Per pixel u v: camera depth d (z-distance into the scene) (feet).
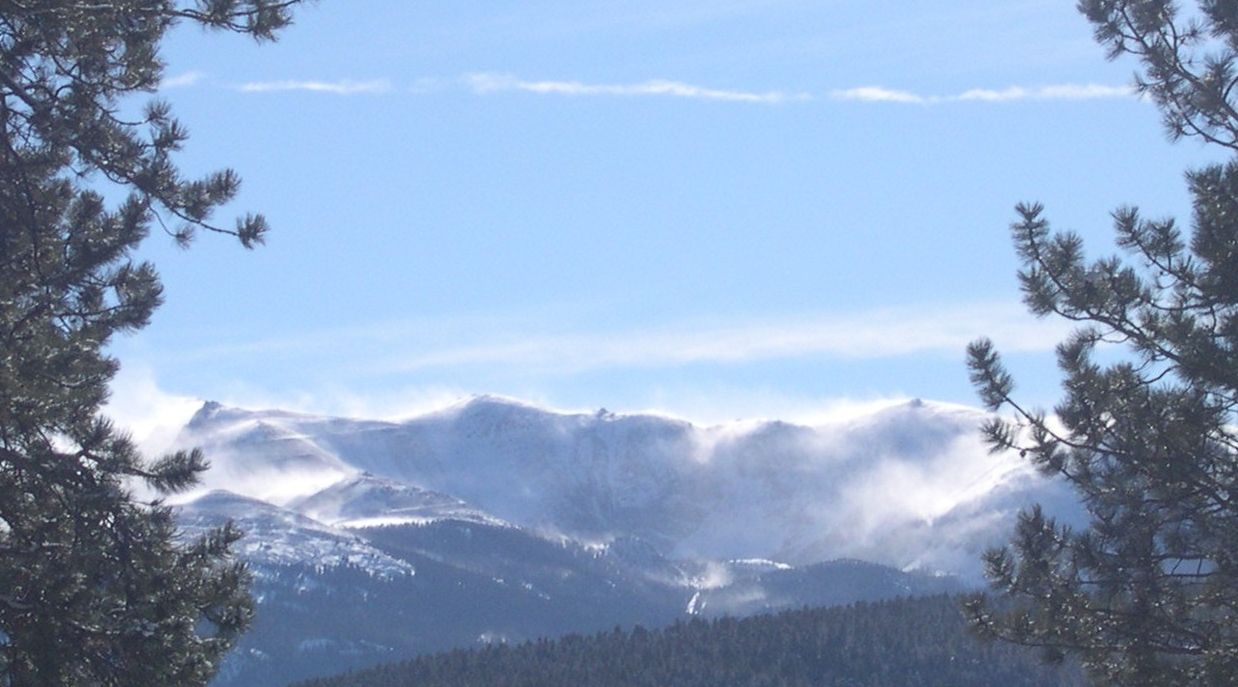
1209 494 105.81
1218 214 108.99
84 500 84.89
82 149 97.09
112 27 96.07
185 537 93.61
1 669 83.92
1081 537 108.88
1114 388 108.27
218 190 100.12
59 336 88.94
